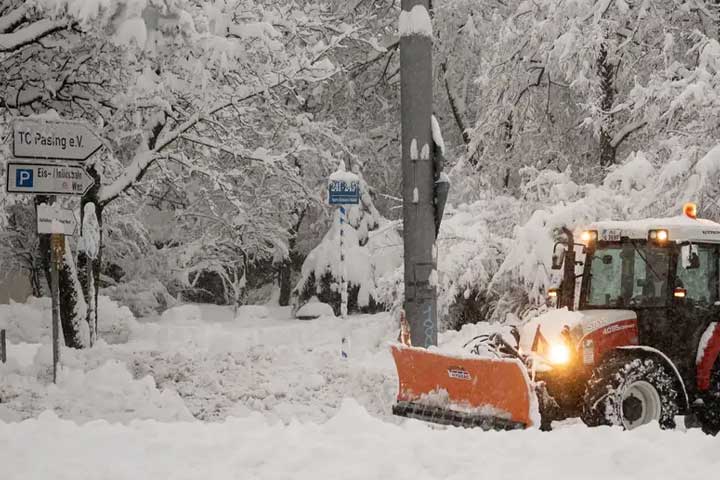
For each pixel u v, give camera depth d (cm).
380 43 4056
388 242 3838
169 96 2322
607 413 1322
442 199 1602
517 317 2644
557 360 1370
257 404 1709
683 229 1452
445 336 2559
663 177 2409
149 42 1964
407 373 1457
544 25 2895
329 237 4084
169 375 1891
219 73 2278
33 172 1766
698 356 1441
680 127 2564
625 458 901
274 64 2503
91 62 2275
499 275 2598
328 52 2867
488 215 2822
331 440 1020
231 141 2561
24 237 4044
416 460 930
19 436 1085
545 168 3161
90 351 2102
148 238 4247
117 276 4512
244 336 2880
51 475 901
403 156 1609
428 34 1585
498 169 3219
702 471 869
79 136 1791
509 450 966
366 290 3922
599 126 2770
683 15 2838
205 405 1716
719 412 1420
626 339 1409
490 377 1334
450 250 2745
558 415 1390
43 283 4559
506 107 3134
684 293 1422
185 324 3541
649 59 2842
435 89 4088
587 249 1518
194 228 4284
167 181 2900
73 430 1118
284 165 2688
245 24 2344
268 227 4166
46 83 2269
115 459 966
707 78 2464
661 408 1362
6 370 1948
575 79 2841
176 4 1966
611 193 2561
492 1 3825
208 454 987
